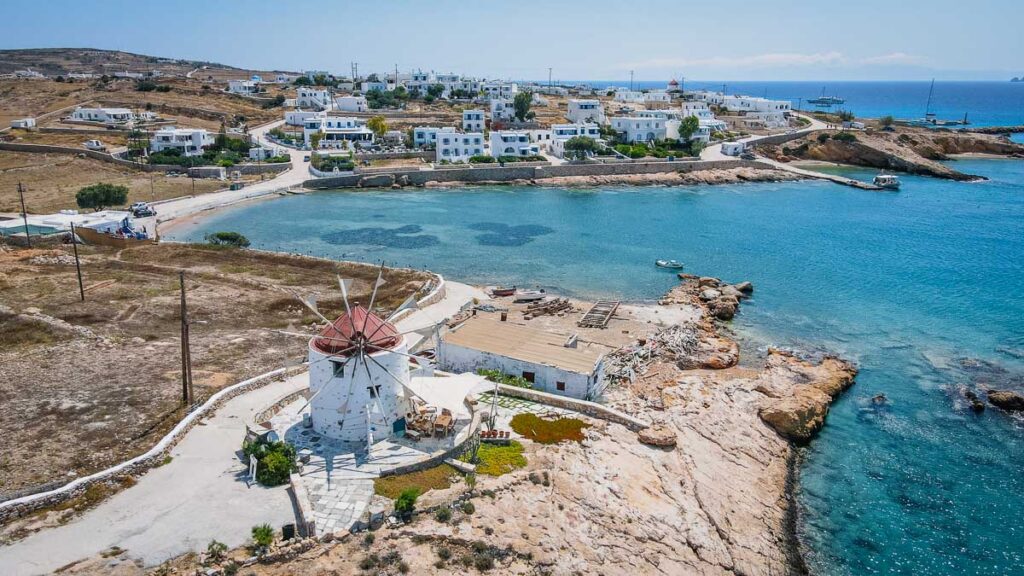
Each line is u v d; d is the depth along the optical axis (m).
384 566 27.42
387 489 32.75
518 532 30.58
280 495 32.06
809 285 80.31
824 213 125.19
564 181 154.50
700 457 40.66
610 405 45.75
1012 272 85.31
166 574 26.44
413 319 61.19
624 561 30.86
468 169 152.75
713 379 52.72
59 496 30.75
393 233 105.75
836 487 40.84
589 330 62.25
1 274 70.50
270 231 105.44
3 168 137.38
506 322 56.00
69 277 70.88
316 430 37.84
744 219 119.50
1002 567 34.47
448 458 35.78
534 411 42.62
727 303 69.56
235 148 159.88
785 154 187.88
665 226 113.31
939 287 79.25
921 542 36.22
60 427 37.41
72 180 131.62
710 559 32.78
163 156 146.50
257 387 43.72
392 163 159.25
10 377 44.25
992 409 50.09
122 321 57.56
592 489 34.94
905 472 42.41
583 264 89.00
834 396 51.66
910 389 53.31
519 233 107.00
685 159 168.00
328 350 36.88
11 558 27.00
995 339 63.25
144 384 43.44
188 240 96.94
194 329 56.47
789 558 34.53
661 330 62.22
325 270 79.25
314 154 160.38
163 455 34.97
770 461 42.44
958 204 134.00
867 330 65.69
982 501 39.62
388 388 37.16
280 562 27.56
